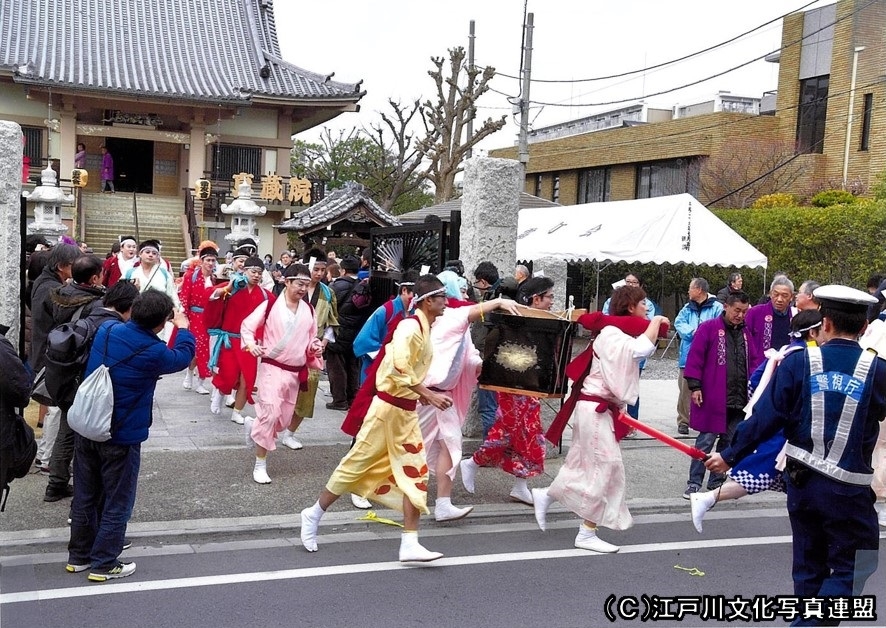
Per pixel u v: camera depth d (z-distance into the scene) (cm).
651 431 546
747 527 639
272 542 571
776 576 529
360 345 733
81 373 518
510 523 631
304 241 1675
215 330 905
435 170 2775
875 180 2014
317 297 962
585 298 2327
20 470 450
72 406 474
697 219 1466
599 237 1522
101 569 489
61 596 465
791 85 2452
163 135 2811
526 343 628
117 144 3086
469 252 857
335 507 643
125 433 484
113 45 2875
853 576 400
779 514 680
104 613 443
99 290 607
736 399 682
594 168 3116
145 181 3130
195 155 2839
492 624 443
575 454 573
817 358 404
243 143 2950
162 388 1129
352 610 455
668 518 662
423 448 538
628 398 550
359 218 1545
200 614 445
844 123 2242
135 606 454
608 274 2286
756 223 1803
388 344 554
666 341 2045
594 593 492
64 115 2694
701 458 529
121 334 481
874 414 401
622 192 2955
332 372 1013
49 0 2948
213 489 668
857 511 397
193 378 1155
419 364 536
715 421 681
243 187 2058
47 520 580
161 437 834
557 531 614
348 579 503
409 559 523
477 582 504
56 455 608
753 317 742
